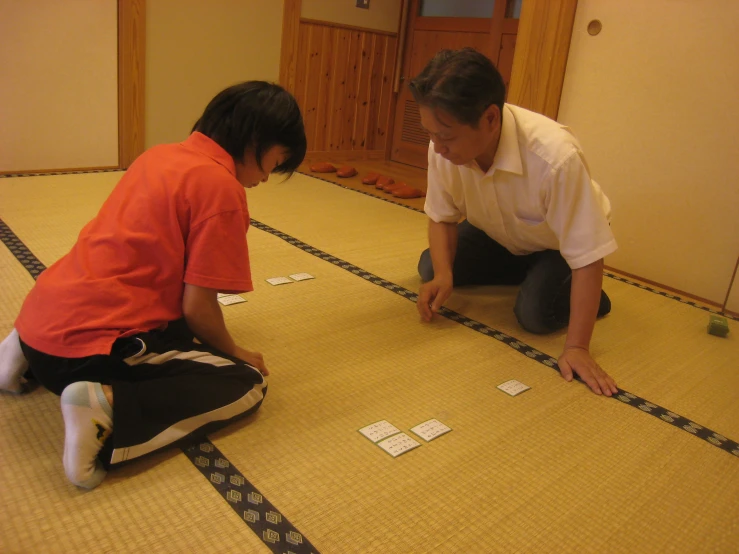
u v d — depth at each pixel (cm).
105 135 354
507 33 402
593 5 251
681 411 149
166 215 108
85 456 99
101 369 104
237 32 392
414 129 485
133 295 107
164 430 108
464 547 98
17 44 310
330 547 95
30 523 94
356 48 458
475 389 148
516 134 150
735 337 202
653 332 198
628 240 258
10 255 197
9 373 119
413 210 323
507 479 116
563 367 159
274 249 233
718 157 228
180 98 379
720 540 106
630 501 114
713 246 233
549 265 181
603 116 255
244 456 114
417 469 116
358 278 213
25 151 328
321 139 463
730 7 217
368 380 146
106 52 341
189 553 91
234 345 125
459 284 214
